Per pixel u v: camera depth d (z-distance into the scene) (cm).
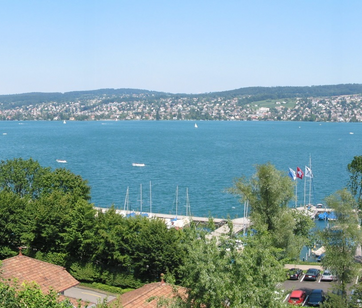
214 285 2325
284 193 5338
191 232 2741
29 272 3541
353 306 3869
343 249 4619
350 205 4791
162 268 4784
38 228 5388
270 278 2439
